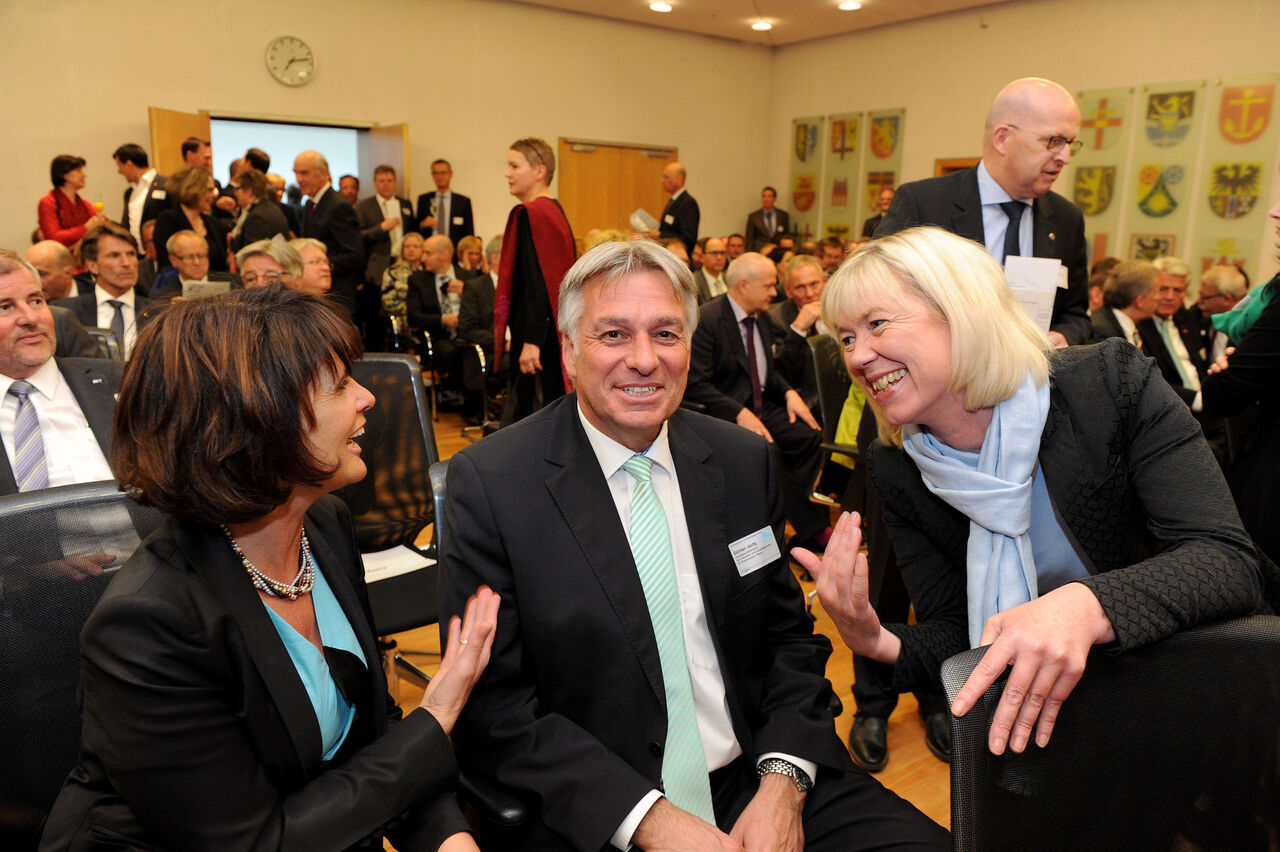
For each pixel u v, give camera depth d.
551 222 3.75
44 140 6.76
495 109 8.88
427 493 2.24
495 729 1.19
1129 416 1.13
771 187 10.91
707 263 6.53
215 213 6.46
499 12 8.70
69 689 1.06
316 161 5.86
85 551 1.09
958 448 1.25
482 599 1.14
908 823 1.22
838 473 3.48
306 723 0.98
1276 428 2.02
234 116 7.49
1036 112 2.03
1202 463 1.08
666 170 7.51
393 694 2.43
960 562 1.33
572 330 1.26
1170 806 0.86
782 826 1.18
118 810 0.91
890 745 2.33
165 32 7.09
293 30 7.66
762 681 1.39
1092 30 7.72
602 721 1.22
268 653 0.97
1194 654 0.88
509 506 1.23
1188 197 7.26
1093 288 4.91
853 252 1.22
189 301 0.96
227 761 0.91
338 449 1.00
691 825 1.10
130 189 6.45
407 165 8.00
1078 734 0.86
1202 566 0.95
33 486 1.96
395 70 8.24
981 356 1.10
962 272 1.12
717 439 1.40
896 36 9.27
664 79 9.90
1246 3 6.79
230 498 0.92
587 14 9.22
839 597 1.14
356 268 5.86
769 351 3.86
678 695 1.25
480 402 6.34
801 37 10.04
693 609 1.31
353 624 1.13
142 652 0.87
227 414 0.91
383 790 0.98
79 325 2.63
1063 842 0.85
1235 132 6.93
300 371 0.94
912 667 1.23
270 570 1.05
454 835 1.03
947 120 8.91
